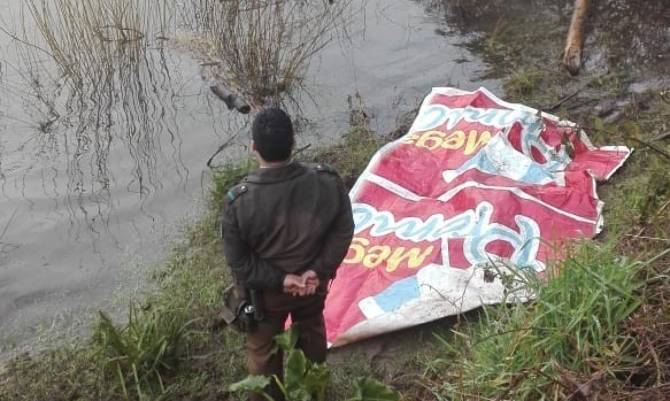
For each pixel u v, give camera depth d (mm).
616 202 5121
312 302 3543
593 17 8039
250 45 7430
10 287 5273
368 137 6500
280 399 3783
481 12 8477
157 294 5047
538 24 8109
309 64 7777
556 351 3574
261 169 3270
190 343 4484
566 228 4809
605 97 6656
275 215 3246
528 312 3852
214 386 4223
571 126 5441
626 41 7566
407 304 4359
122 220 5906
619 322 3605
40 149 6836
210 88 7547
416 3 8867
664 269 3916
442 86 7215
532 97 6820
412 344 4273
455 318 4352
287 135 3193
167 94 7547
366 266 4672
